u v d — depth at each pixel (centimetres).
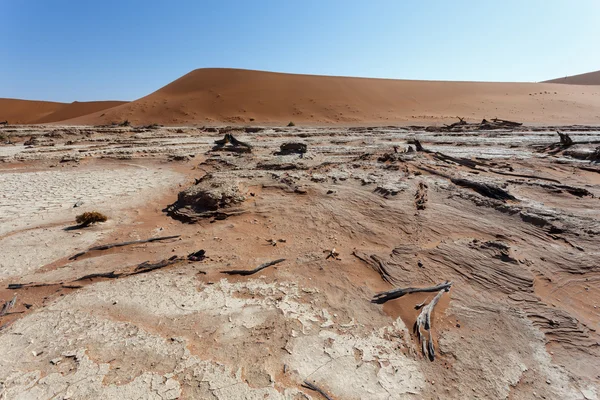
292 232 848
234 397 361
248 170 1505
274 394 366
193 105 6103
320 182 1223
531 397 370
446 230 796
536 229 768
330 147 2353
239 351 432
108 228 903
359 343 450
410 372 401
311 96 6588
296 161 1630
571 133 2958
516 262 625
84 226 910
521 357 425
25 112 9162
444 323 488
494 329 473
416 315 506
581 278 587
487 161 1584
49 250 759
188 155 2067
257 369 402
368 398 364
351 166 1510
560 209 886
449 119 5409
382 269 635
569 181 1223
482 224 812
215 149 2278
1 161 1878
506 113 5516
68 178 1525
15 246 777
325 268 655
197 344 445
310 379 389
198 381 381
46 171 1705
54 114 9106
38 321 495
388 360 420
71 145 2605
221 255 723
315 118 5769
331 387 377
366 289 580
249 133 3700
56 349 433
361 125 5078
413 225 829
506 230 776
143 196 1231
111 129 3759
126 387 371
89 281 619
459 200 967
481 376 396
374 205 970
